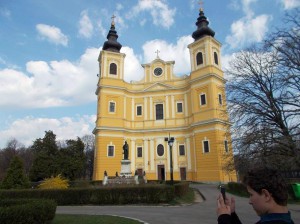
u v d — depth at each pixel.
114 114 54.50
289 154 21.53
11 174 26.67
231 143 25.94
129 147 55.59
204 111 50.16
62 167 50.34
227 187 36.62
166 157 53.78
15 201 12.21
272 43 20.53
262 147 22.23
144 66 59.97
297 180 22.39
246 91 24.47
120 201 23.03
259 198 2.50
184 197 25.86
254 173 2.60
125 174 37.75
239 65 26.33
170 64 58.62
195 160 50.00
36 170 49.44
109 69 56.28
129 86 59.41
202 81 51.53
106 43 58.00
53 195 23.34
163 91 57.34
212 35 54.50
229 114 25.75
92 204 23.11
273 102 22.53
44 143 52.78
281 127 22.27
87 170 95.12
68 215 15.37
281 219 2.37
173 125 55.31
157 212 17.86
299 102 20.30
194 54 54.00
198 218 15.09
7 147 94.44
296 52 19.69
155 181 41.31
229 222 2.58
